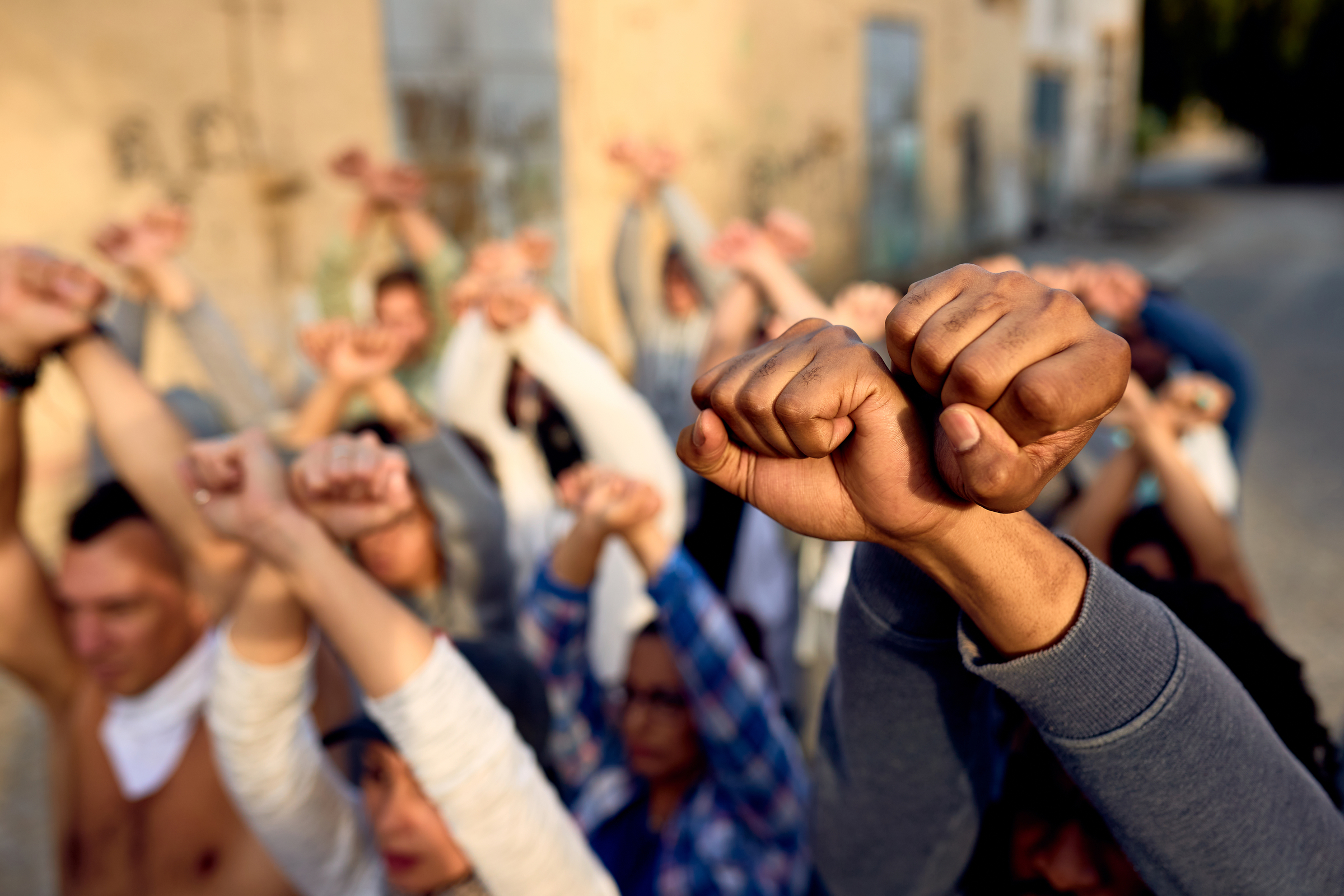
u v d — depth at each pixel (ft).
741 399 1.58
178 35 14.43
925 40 33.45
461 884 3.34
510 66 19.71
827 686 2.66
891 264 33.68
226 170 15.15
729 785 4.25
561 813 3.28
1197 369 7.37
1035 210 47.06
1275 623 11.12
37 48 13.02
